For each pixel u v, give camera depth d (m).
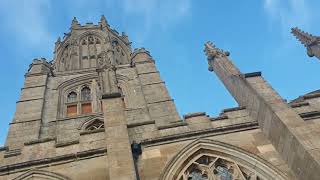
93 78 34.50
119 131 17.75
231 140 19.02
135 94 31.28
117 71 34.53
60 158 17.67
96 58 42.56
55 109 30.12
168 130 19.67
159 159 17.81
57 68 41.84
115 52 44.94
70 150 18.36
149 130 19.56
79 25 48.84
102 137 18.98
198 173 17.97
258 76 21.75
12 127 26.92
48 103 30.72
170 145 18.64
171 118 27.34
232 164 17.98
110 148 16.69
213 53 25.91
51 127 27.69
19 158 18.00
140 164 17.52
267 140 18.94
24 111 28.84
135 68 35.12
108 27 49.12
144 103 29.83
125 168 15.55
